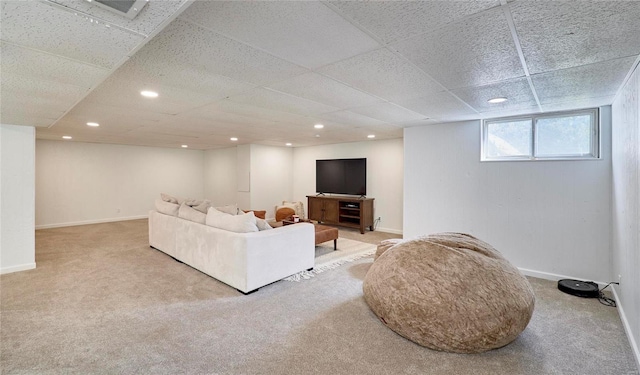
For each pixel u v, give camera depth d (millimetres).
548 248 3553
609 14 1400
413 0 1291
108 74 1803
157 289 3113
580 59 1963
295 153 8203
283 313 2609
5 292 2994
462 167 4156
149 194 8172
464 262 2271
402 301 2207
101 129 4945
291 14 1400
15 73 1775
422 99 2971
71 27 1223
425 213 4484
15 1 1008
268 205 7723
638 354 1932
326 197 6879
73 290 3064
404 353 2041
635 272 2125
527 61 1997
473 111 3523
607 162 3211
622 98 2590
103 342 2141
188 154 8984
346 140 6613
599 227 3258
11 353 1995
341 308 2713
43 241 5270
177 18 1427
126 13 1119
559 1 1295
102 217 7363
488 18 1449
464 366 1908
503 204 3842
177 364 1905
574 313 2643
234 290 3105
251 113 3623
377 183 6504
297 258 3570
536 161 3607
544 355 2033
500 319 1999
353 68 2123
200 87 2553
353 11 1381
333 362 1938
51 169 6641
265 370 1856
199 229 3619
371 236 5879
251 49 1797
